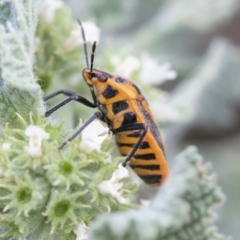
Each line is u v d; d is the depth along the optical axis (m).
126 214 0.05
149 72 0.08
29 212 0.06
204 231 0.06
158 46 0.11
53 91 0.08
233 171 0.12
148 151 0.07
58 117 0.07
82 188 0.06
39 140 0.06
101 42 0.11
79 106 0.08
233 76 0.11
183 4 0.11
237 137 0.12
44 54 0.08
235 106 0.12
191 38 0.13
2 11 0.06
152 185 0.07
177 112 0.10
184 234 0.06
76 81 0.08
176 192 0.06
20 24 0.06
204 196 0.06
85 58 0.08
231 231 0.11
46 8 0.08
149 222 0.05
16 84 0.06
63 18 0.08
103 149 0.07
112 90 0.07
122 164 0.07
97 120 0.07
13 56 0.06
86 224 0.06
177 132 0.11
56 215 0.06
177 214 0.06
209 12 0.11
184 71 0.12
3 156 0.06
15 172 0.06
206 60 0.11
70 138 0.06
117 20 0.11
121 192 0.07
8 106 0.07
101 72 0.07
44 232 0.06
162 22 0.11
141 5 0.13
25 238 0.06
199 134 0.12
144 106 0.07
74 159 0.06
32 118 0.07
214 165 0.12
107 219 0.05
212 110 0.11
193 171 0.06
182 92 0.11
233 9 0.11
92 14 0.11
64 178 0.06
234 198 0.11
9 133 0.07
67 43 0.08
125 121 0.07
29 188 0.06
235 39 0.13
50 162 0.06
